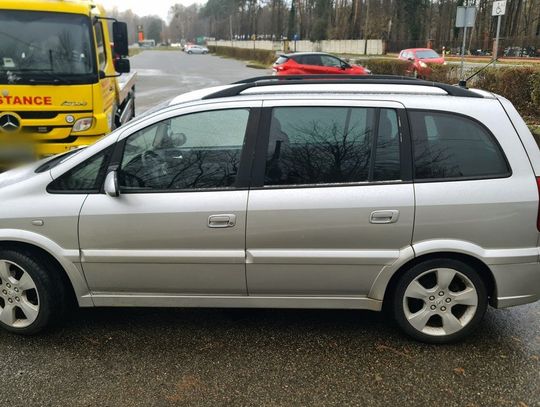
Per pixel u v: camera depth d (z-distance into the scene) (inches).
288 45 2476.6
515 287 128.1
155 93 817.5
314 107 127.5
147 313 150.2
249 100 129.1
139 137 129.5
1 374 120.0
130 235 127.2
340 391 114.7
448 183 124.3
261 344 133.7
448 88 132.5
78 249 129.3
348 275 128.0
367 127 126.6
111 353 129.0
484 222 123.6
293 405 110.1
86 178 129.8
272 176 126.3
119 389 114.9
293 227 124.5
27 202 128.7
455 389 115.5
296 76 156.2
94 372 121.0
